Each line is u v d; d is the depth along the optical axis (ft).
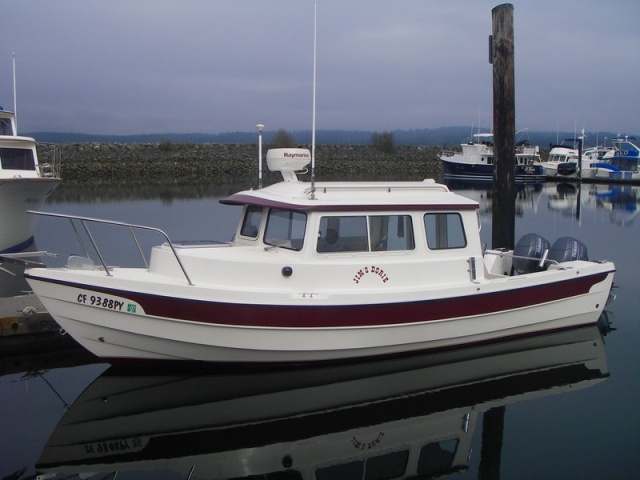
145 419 21.35
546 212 88.38
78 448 19.39
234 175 150.10
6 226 47.14
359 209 24.20
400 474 17.99
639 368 25.98
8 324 27.04
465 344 26.55
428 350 25.85
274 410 21.94
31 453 19.10
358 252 24.36
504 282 26.23
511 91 35.76
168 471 18.16
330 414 21.70
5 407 22.31
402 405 22.40
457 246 26.05
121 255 47.06
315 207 23.50
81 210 77.82
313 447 19.57
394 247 24.97
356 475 17.95
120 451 19.29
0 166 48.88
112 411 21.98
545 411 22.00
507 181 36.35
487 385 24.16
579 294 28.37
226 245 25.72
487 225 73.20
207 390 23.59
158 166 143.43
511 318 26.86
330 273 23.70
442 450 19.34
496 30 35.55
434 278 25.35
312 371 24.50
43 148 111.96
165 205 85.20
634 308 34.81
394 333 24.56
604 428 20.67
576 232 67.00
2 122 54.39
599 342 29.12
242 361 23.72
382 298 23.82
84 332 23.02
